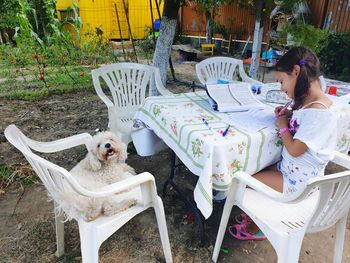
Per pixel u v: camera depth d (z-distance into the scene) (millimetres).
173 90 5570
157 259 2008
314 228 1515
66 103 4938
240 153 1660
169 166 3119
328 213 1488
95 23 10391
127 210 1675
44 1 7508
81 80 5949
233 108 2049
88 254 1567
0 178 2801
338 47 6492
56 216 1880
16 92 5191
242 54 9109
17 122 4105
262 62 7246
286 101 2232
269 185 1848
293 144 1636
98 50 7578
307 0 7465
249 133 1719
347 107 2137
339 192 1396
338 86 2771
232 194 1727
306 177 1686
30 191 2674
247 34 9586
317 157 1609
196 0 4320
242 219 2314
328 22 7586
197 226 2293
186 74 6938
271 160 1867
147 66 3158
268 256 2051
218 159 1588
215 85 2316
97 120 4270
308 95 1614
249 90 2338
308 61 1575
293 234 1479
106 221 1585
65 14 9727
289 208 1694
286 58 1630
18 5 8445
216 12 9336
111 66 3043
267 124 1822
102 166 2006
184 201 2459
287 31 5371
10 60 6629
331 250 2109
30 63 6664
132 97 3205
